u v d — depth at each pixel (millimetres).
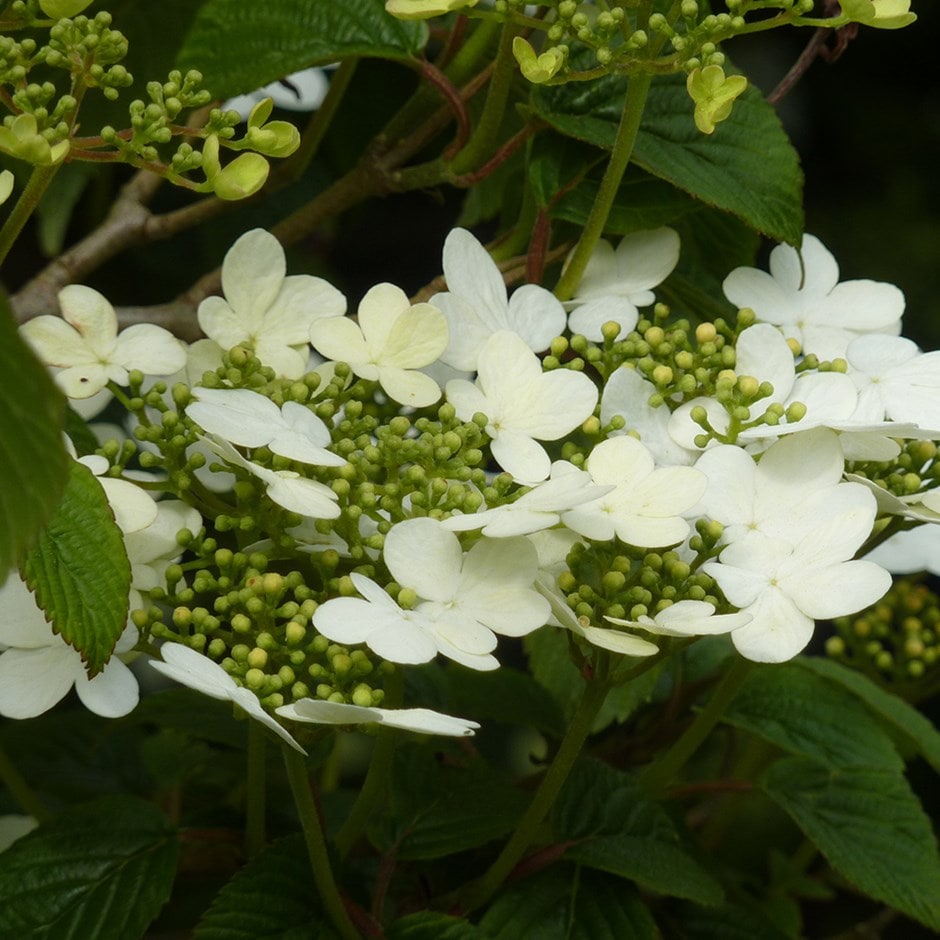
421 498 760
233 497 846
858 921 1303
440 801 825
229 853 827
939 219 1888
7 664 757
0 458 665
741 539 762
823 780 866
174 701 858
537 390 787
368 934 790
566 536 772
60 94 917
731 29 765
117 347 797
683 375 797
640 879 802
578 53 838
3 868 795
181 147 750
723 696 839
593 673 774
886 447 775
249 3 837
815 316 835
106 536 744
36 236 1152
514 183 932
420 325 787
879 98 1974
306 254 1045
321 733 758
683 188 824
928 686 961
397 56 842
